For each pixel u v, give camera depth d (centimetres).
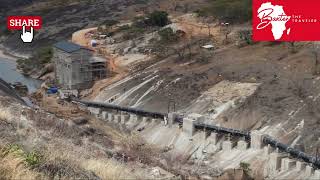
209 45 15012
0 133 2198
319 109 10044
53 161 1753
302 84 11081
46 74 17350
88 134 4656
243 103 10925
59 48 14838
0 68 18862
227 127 10400
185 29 16850
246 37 14750
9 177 1486
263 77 11838
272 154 8706
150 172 2439
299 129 9612
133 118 11594
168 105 11962
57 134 3366
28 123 3303
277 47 13462
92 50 15350
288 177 8294
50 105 12475
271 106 10550
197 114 11075
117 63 15550
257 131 9550
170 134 10506
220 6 18450
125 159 2944
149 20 18325
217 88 11944
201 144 9894
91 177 1734
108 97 13288
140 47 16400
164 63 14350
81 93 14038
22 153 1662
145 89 13025
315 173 8100
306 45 13012
